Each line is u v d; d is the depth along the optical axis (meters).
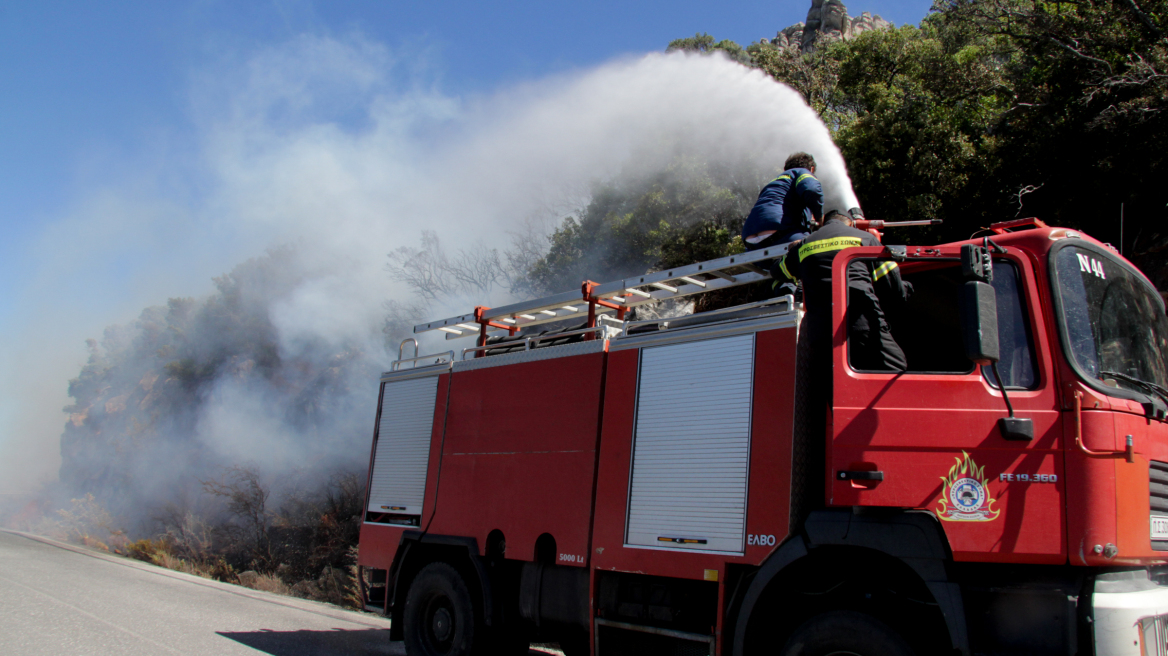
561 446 5.71
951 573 3.69
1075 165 14.18
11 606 9.38
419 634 6.63
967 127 16.22
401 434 7.38
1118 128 13.40
